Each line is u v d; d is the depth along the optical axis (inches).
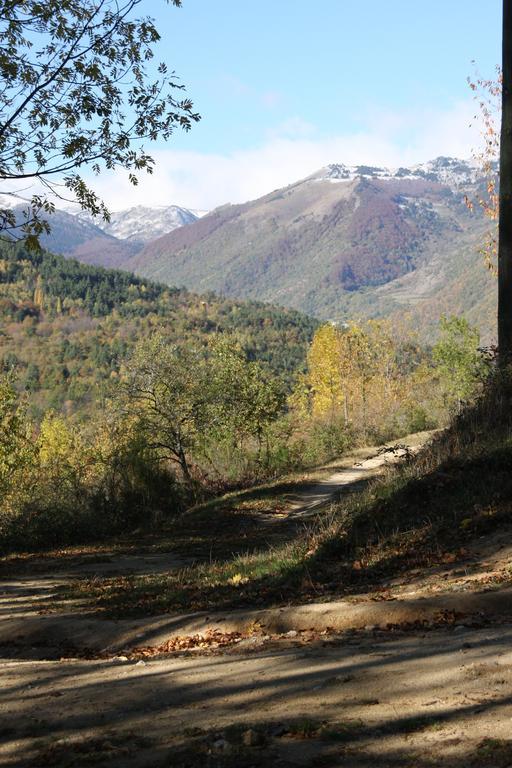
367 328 2647.6
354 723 154.2
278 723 161.0
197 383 1387.8
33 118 426.6
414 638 231.0
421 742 140.9
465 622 243.3
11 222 418.9
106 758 149.9
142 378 1362.0
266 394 1545.3
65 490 956.0
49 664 262.5
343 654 218.8
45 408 5172.2
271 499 976.9
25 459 1342.3
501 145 636.7
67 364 6638.8
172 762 144.3
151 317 7864.2
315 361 2586.1
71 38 424.5
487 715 149.6
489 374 589.3
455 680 176.4
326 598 319.6
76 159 429.4
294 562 397.1
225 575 411.5
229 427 1478.8
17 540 803.4
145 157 444.5
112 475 987.9
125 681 219.0
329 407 2534.5
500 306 633.6
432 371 2522.1
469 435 518.0
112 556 649.6
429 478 453.1
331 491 1031.6
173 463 1459.2
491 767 125.3
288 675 201.9
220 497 1131.3
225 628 292.4
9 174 422.6
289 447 1625.2
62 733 171.5
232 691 192.7
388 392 2485.2
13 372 1524.4
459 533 366.0
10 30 418.0
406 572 338.6
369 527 417.7
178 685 206.2
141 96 437.1
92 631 324.8
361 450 1640.0
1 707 201.3
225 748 146.5
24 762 154.1
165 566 554.9
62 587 481.1
